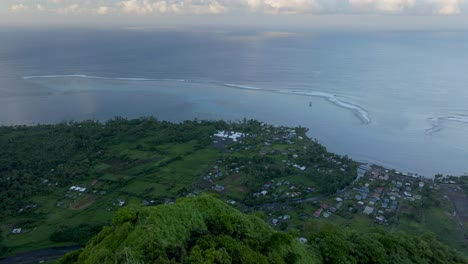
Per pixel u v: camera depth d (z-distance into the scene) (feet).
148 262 55.77
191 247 61.00
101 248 60.23
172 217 63.41
